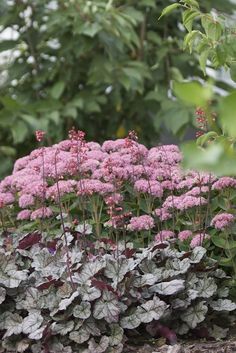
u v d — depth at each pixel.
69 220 3.88
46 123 5.56
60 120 5.76
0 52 6.05
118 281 3.28
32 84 6.13
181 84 1.49
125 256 3.45
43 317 3.28
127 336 3.33
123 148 3.98
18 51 6.41
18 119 5.60
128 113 6.18
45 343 3.17
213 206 3.76
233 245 3.63
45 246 3.66
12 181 3.95
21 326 3.22
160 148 4.00
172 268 3.50
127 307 3.27
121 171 3.71
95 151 3.88
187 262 3.47
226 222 3.55
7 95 6.16
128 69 5.57
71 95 6.10
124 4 6.09
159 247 3.49
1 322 3.33
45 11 5.98
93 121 6.22
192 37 3.29
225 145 2.28
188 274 3.50
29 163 3.99
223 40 3.14
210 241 3.76
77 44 5.74
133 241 3.80
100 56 5.83
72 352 3.18
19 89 6.21
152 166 3.89
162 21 6.16
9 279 3.38
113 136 6.20
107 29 5.47
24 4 5.93
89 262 3.41
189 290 3.39
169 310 3.31
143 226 3.61
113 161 3.76
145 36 6.20
